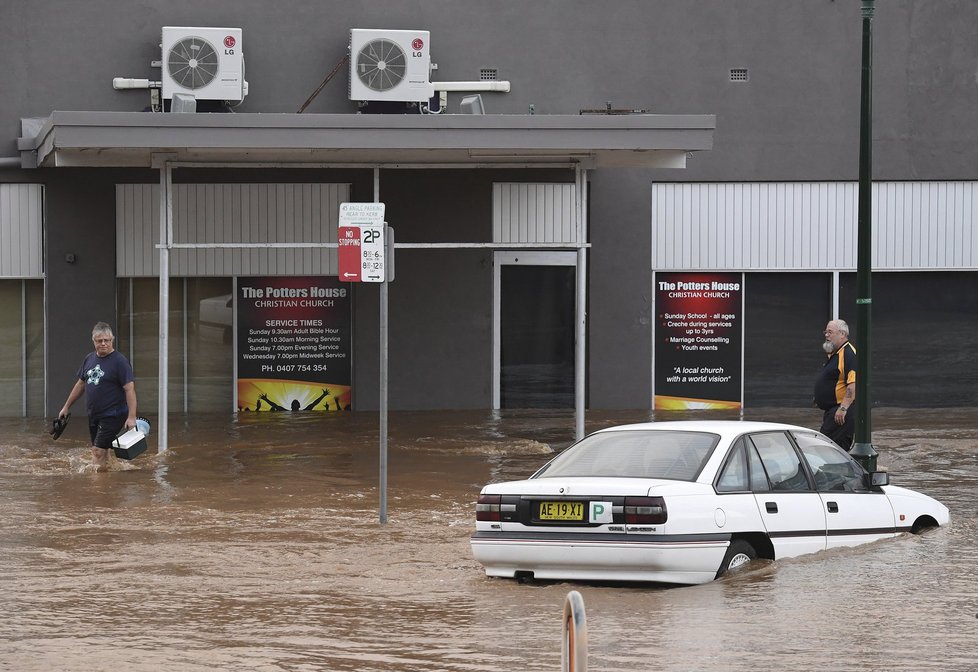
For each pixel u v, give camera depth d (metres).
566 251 29.06
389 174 28.64
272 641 9.47
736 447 11.65
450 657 8.95
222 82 26.97
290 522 14.95
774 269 29.44
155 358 28.55
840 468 12.76
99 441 19.36
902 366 29.72
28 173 27.98
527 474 18.98
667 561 10.64
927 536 13.09
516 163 23.17
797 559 11.74
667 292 29.39
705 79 29.22
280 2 28.28
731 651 8.87
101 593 11.22
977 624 9.61
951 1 29.47
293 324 28.80
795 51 29.31
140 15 28.09
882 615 9.87
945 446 22.23
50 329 28.09
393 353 28.86
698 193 29.38
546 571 11.12
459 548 13.29
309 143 21.22
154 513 15.58
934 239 29.59
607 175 29.19
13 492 17.27
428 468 19.66
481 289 28.89
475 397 29.02
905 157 29.48
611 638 9.24
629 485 10.90
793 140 29.34
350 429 24.97
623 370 29.31
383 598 10.93
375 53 27.22
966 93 29.48
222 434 24.20
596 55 29.06
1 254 28.09
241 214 28.45
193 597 11.03
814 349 29.53
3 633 9.76
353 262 14.87
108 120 20.92
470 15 28.83
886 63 29.48
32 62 27.94
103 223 28.23
